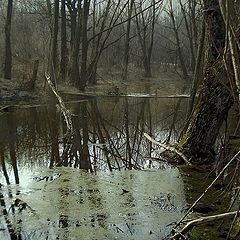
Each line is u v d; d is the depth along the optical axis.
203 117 9.33
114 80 31.05
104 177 8.37
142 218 6.22
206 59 9.14
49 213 6.36
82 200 6.95
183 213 6.40
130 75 34.91
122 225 5.97
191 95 11.34
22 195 7.18
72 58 25.95
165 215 6.33
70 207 6.62
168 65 42.50
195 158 9.37
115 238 5.55
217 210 6.45
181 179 8.20
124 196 7.18
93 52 29.31
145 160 10.00
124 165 9.54
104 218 6.20
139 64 39.97
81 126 14.87
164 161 9.84
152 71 39.16
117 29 38.31
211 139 9.43
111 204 6.77
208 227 5.78
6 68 22.05
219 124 9.38
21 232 5.73
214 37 8.62
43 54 28.64
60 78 26.02
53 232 5.72
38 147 11.34
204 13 8.59
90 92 25.03
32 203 6.78
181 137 10.15
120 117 17.30
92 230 5.80
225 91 8.94
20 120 15.48
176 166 9.29
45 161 9.79
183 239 5.29
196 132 9.46
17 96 19.50
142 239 5.54
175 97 25.42
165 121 16.61
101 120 16.38
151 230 5.82
